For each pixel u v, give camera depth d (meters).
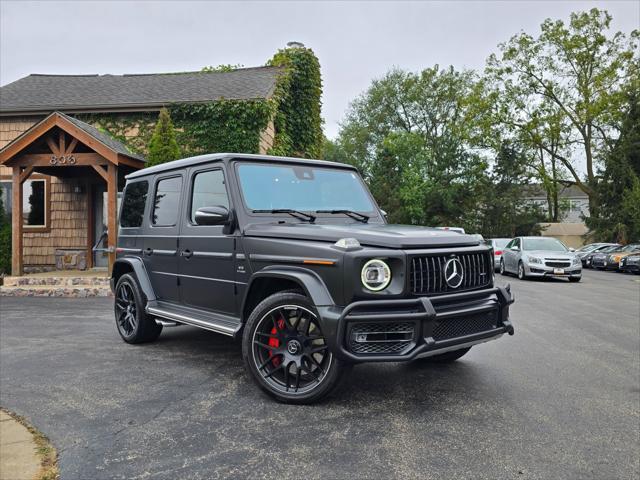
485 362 5.12
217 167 4.71
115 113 14.77
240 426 3.43
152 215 5.70
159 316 5.36
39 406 3.92
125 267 6.20
